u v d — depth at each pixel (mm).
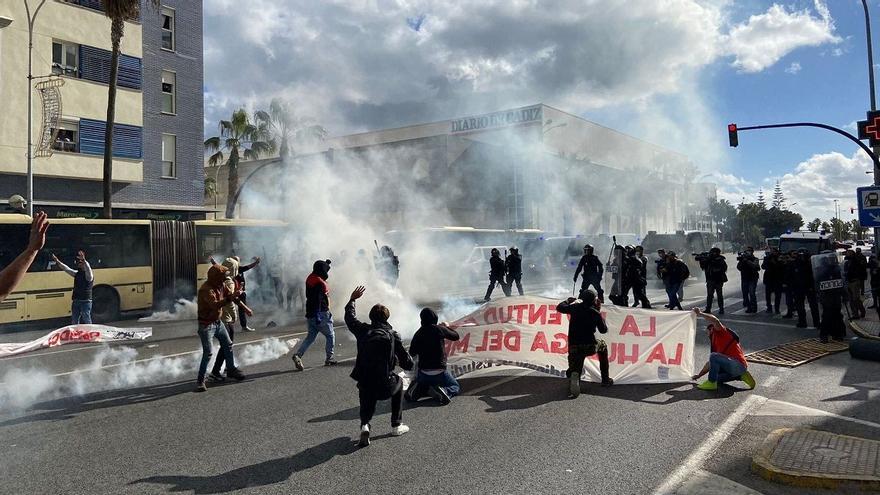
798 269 11219
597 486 4031
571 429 5320
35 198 20234
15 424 5652
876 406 6020
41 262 13070
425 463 4512
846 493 3885
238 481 4211
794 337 10242
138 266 14906
